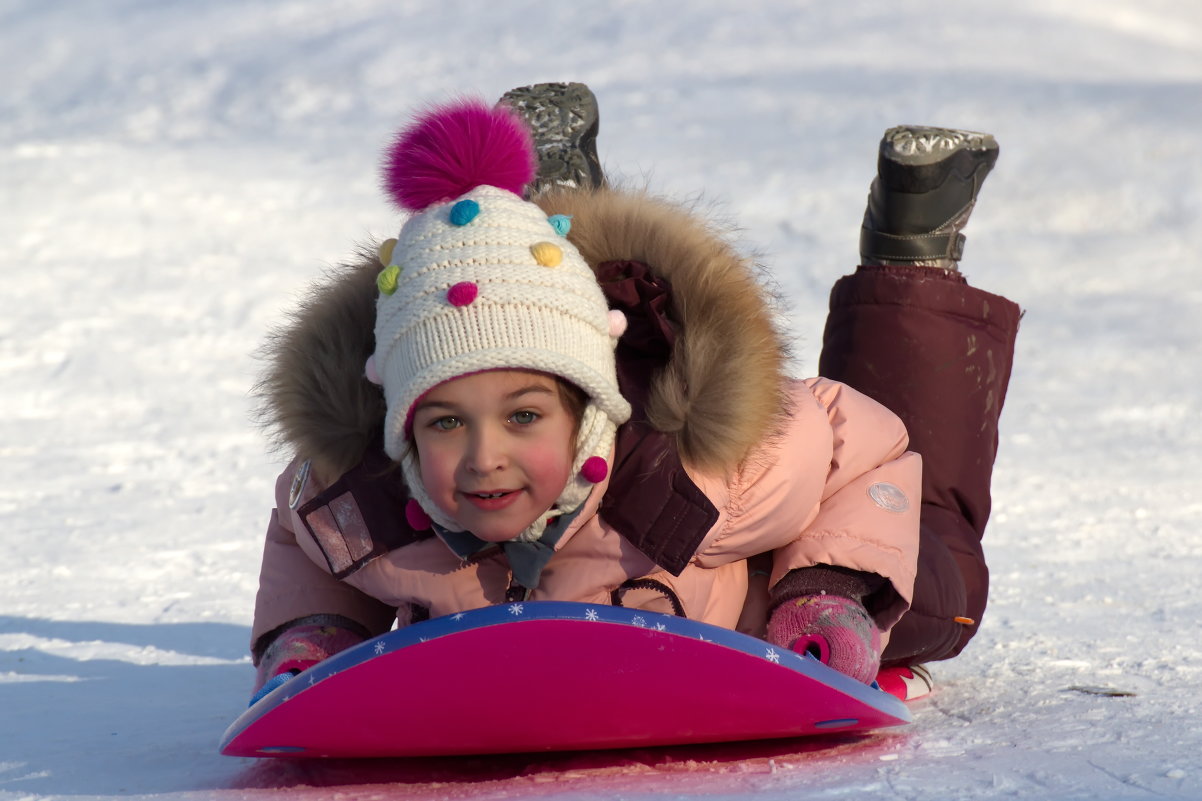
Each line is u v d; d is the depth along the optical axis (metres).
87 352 23.70
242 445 17.72
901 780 4.43
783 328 5.85
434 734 4.66
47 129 49.94
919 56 63.12
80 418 19.55
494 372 4.94
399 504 5.54
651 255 5.59
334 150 43.59
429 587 5.57
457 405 4.96
